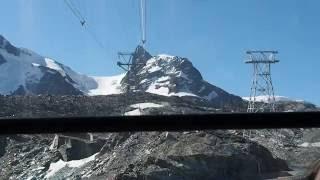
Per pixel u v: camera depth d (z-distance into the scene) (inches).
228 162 4763.8
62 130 190.9
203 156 5452.8
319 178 159.9
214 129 192.4
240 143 5009.8
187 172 5462.6
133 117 190.5
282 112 193.2
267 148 2938.0
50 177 7140.8
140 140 7145.7
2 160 7751.0
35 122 190.7
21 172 7475.4
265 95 4190.5
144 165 6264.8
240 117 191.8
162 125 193.9
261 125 190.2
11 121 191.5
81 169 7076.8
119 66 5565.9
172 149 6186.0
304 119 187.8
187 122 190.5
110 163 7012.8
